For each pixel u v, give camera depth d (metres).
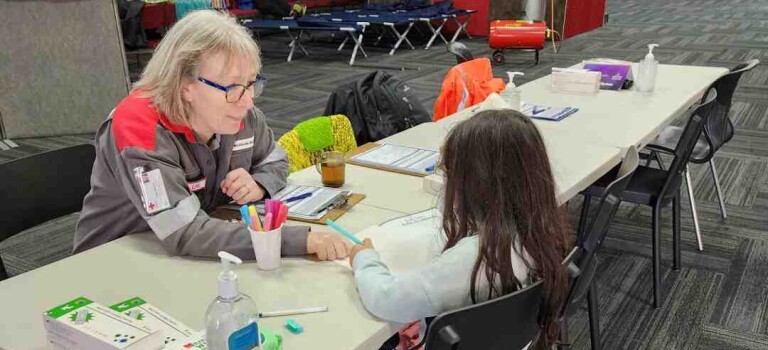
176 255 1.38
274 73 6.99
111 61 4.93
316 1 10.23
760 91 5.46
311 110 5.31
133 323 1.02
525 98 2.86
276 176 1.75
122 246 1.43
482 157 1.01
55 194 1.81
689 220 3.21
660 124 2.39
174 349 0.99
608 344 2.26
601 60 3.22
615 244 3.00
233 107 1.38
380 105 2.83
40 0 4.60
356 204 1.66
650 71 2.86
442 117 2.92
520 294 1.02
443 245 1.18
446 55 7.88
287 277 1.28
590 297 2.08
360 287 1.17
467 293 1.06
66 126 4.99
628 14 11.12
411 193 1.74
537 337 1.22
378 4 9.87
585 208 2.50
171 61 1.36
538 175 1.03
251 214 1.32
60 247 3.06
